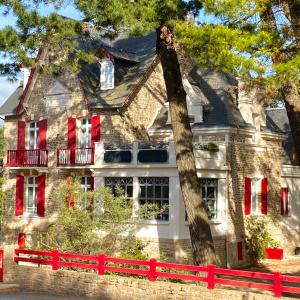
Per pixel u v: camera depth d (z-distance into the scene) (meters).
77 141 29.47
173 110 18.30
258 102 28.38
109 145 26.42
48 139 30.53
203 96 27.73
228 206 25.86
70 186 21.61
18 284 20.06
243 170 27.08
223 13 14.46
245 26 14.65
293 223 30.92
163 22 16.36
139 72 29.09
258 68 13.94
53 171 30.11
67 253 19.42
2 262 20.56
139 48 31.59
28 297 17.89
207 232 17.91
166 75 18.33
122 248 22.45
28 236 30.89
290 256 29.77
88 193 21.12
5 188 32.28
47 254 19.59
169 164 23.80
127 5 16.17
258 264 26.84
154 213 21.97
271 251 28.12
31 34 17.88
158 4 15.88
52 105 30.53
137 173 24.94
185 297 15.93
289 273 24.08
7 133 32.59
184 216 23.64
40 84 31.19
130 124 27.98
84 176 28.88
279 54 14.73
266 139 29.00
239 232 26.41
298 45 14.86
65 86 29.91
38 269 19.58
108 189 21.64
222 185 25.56
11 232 31.72
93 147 28.05
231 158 26.23
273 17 15.30
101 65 29.47
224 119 26.20
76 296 18.28
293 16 15.52
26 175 31.50
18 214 31.36
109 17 16.25
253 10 14.57
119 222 20.94
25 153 30.91
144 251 23.97
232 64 14.01
